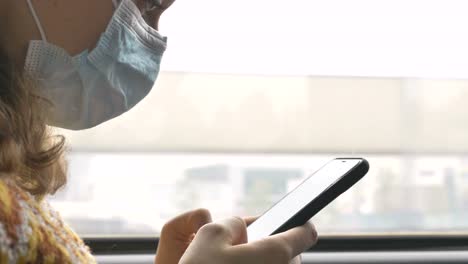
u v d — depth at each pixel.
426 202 1.59
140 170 1.52
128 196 1.51
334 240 1.54
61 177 0.76
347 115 1.57
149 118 1.52
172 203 1.53
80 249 0.60
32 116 0.69
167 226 0.85
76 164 1.49
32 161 0.68
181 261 0.56
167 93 1.52
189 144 1.53
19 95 0.68
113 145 1.51
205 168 1.54
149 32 0.94
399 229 1.57
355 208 1.55
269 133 1.55
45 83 0.82
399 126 1.59
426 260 1.53
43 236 0.53
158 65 0.97
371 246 1.55
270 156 1.55
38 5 0.79
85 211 1.50
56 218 0.62
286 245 0.59
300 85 1.56
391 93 1.59
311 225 0.66
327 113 1.57
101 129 1.50
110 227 1.51
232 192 1.54
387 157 1.58
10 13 0.77
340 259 1.52
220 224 0.60
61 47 0.82
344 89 1.57
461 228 1.60
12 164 0.60
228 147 1.54
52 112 0.80
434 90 1.60
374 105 1.58
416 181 1.59
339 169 0.74
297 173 1.56
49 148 0.73
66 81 0.85
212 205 1.53
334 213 1.55
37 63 0.79
